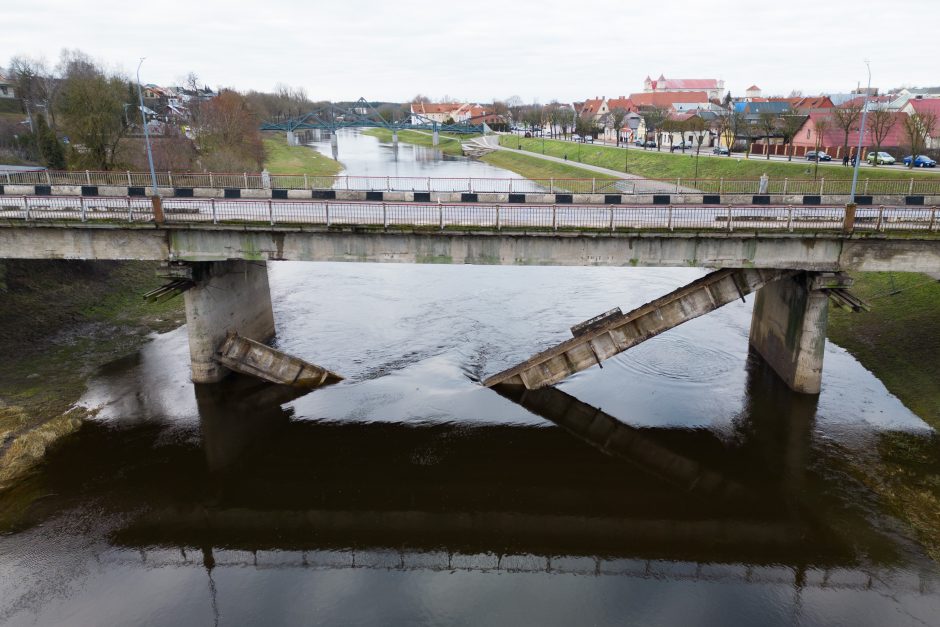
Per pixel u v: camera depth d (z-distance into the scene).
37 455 29.12
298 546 24.11
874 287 46.41
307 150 177.88
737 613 20.55
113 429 31.70
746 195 41.06
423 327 45.38
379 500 26.94
